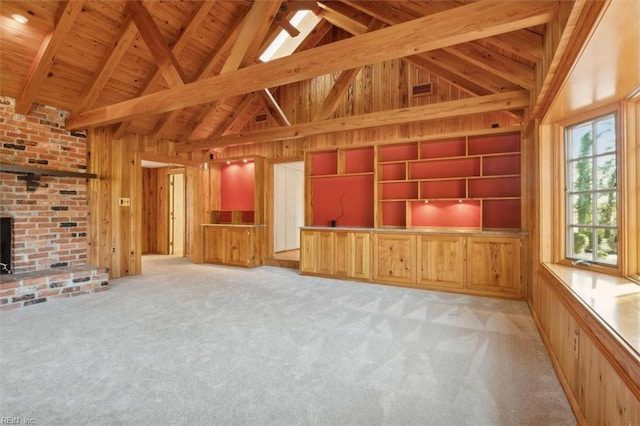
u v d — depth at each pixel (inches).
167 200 331.3
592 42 67.0
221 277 216.2
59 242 185.6
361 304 152.1
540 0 80.7
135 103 161.0
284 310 142.1
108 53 171.9
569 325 77.0
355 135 224.2
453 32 92.6
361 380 82.9
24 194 171.9
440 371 87.7
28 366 89.5
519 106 146.0
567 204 119.2
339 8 177.6
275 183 321.1
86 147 201.9
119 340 107.8
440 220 198.7
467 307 148.1
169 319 129.5
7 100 167.3
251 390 78.1
